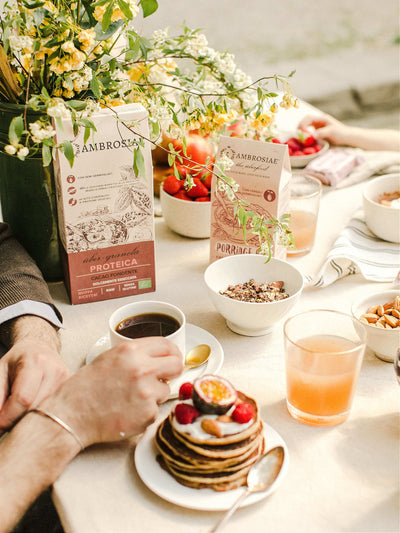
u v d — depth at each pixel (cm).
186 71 142
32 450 91
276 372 113
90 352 116
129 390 95
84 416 94
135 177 124
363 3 630
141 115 120
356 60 520
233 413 90
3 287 121
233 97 136
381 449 96
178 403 92
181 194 152
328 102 461
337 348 104
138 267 133
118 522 85
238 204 121
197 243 156
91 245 128
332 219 163
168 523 85
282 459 91
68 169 118
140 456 93
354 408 104
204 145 153
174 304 133
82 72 113
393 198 153
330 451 96
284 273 125
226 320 127
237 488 88
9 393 103
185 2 585
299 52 527
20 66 119
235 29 553
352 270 139
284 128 203
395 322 112
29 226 133
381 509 87
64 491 90
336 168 175
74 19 117
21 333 115
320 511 86
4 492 88
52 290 138
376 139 191
